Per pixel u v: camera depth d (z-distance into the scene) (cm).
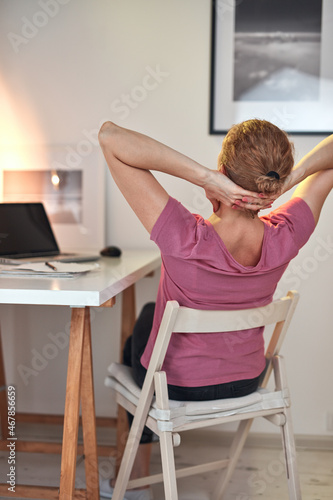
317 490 193
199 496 188
